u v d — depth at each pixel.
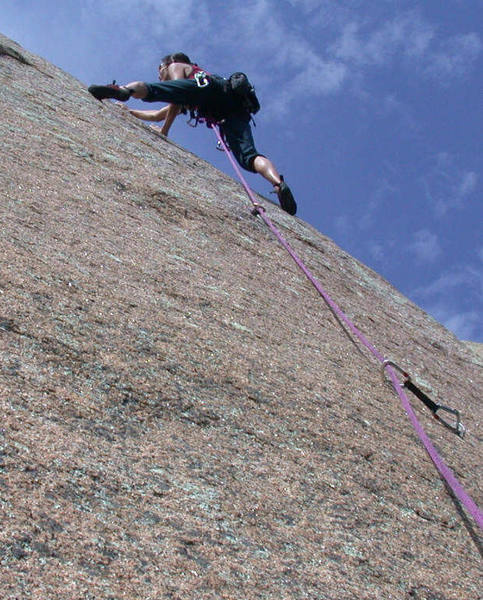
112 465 2.10
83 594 1.64
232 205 5.63
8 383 2.21
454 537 2.61
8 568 1.62
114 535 1.85
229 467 2.35
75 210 3.89
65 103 5.83
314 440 2.78
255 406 2.82
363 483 2.65
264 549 2.05
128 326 2.92
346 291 5.41
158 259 3.82
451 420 3.98
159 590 1.74
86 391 2.38
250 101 7.13
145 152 5.66
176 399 2.59
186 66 7.18
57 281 2.98
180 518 2.02
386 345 4.69
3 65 5.92
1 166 3.91
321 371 3.50
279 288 4.51
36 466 1.94
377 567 2.21
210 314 3.49
